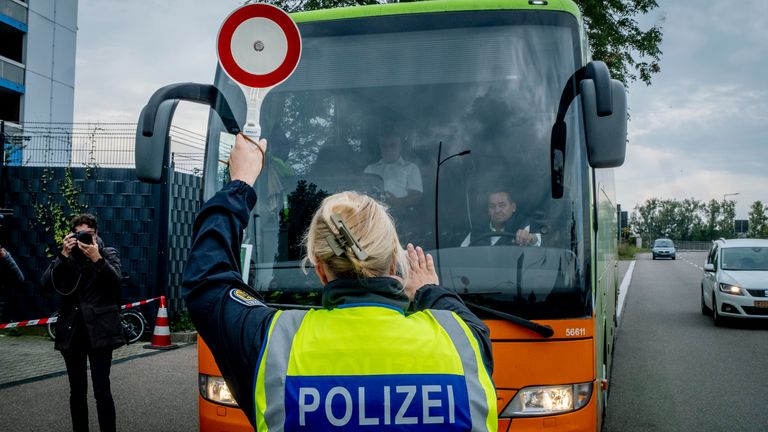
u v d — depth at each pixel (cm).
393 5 440
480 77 420
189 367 902
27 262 1193
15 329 1181
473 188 404
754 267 1402
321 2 1490
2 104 3512
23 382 808
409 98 424
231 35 253
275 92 438
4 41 3522
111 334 514
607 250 728
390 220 173
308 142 429
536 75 415
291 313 169
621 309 1698
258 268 410
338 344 158
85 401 522
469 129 414
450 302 189
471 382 158
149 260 1138
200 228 182
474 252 392
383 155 420
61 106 3703
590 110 368
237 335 165
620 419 671
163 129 388
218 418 386
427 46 429
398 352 157
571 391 363
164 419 657
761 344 1135
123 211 1152
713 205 11681
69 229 1159
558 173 400
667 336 1230
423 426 151
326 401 152
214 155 436
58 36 3672
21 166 1198
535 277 379
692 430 634
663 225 12544
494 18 427
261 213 420
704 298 1530
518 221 395
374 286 165
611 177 947
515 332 365
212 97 438
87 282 515
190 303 173
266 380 156
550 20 423
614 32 1858
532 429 357
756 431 630
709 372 903
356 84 432
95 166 1171
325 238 165
